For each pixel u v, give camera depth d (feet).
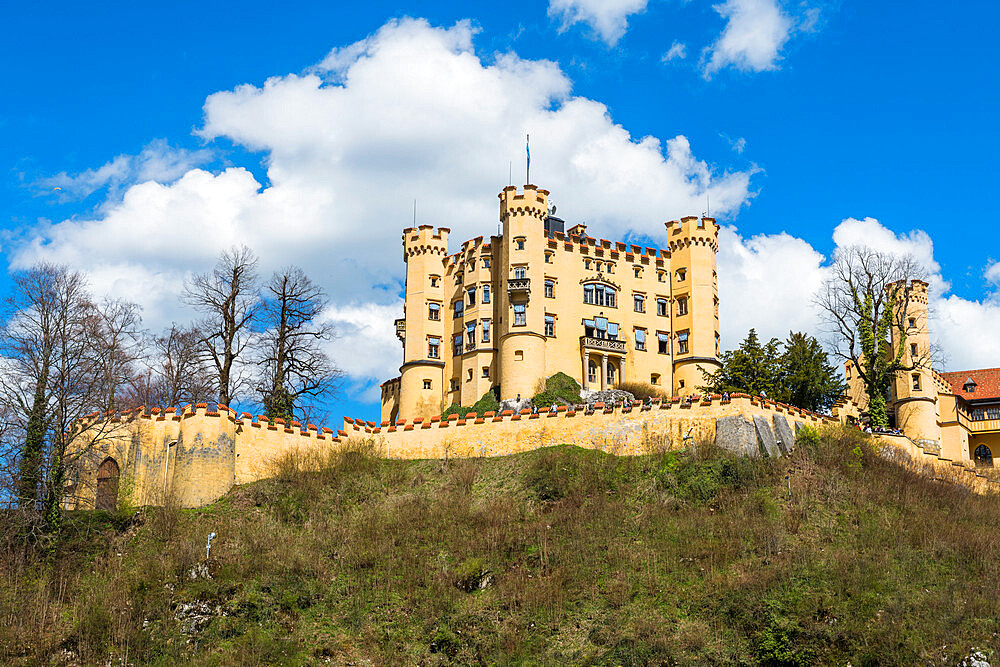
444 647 152.66
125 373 221.66
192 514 182.70
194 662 148.15
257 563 167.32
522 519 181.06
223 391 237.25
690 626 152.66
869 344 238.27
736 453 191.62
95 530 175.42
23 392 181.37
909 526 176.14
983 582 158.30
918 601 152.46
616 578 163.12
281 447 200.34
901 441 216.54
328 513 186.39
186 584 161.89
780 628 148.66
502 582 163.94
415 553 172.65
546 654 150.20
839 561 161.79
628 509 181.16
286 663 149.59
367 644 154.40
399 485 197.06
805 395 240.53
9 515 171.63
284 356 242.37
